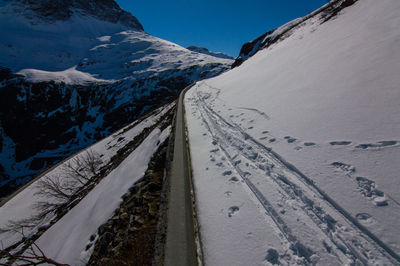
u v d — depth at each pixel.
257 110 7.63
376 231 2.22
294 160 3.96
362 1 12.74
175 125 9.08
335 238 2.36
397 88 4.07
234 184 3.94
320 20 18.42
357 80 5.28
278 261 2.32
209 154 5.59
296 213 2.87
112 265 3.11
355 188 2.79
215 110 10.25
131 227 3.76
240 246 2.63
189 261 2.60
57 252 5.12
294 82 8.13
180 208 3.60
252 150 5.05
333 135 4.02
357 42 7.57
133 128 24.91
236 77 17.98
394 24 6.75
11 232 11.79
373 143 3.30
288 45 17.30
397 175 2.64
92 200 6.94
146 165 6.78
